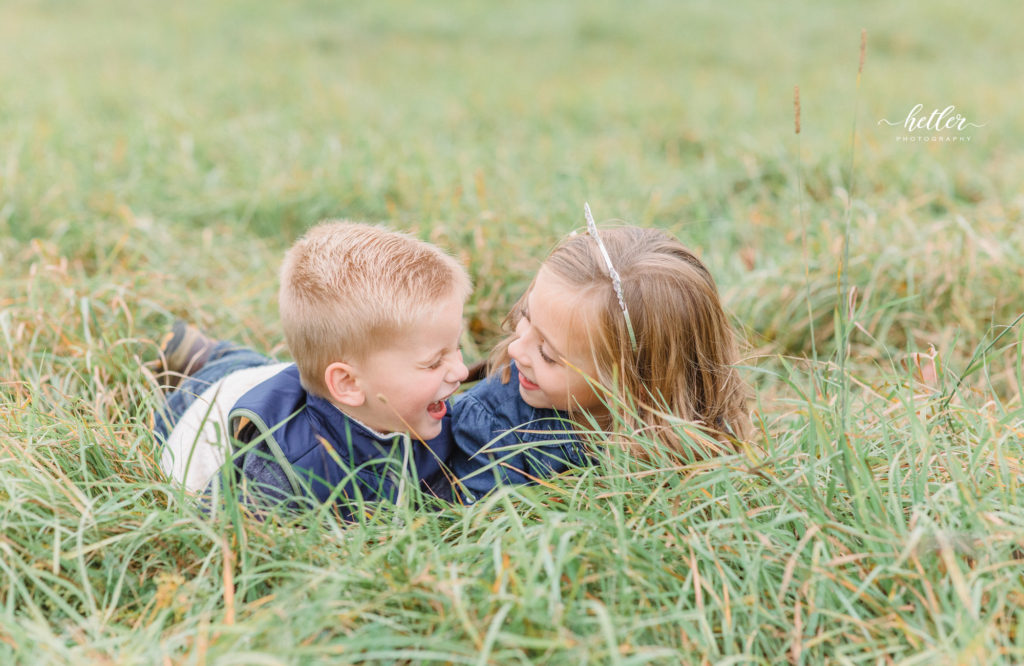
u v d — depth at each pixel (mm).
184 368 3064
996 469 2096
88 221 4379
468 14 13039
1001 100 7762
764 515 2084
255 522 1987
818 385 2594
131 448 2234
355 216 4820
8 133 5891
